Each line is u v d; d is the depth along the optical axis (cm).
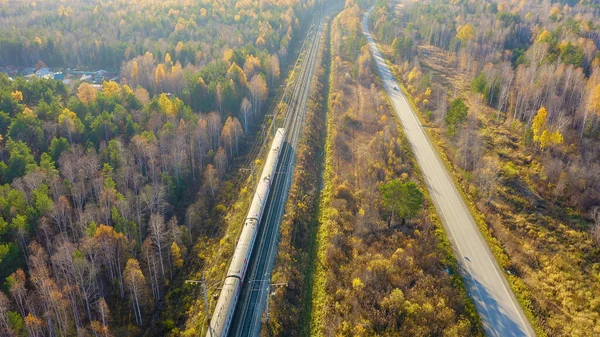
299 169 11450
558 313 7088
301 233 9244
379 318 6812
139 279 7162
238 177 11450
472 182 10369
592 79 12562
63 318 6681
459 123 11819
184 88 14088
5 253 7119
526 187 9925
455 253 8312
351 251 8494
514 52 17188
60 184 8856
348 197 10138
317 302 7569
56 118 10831
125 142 10806
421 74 16875
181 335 6888
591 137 11150
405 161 11394
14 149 9156
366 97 16012
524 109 12700
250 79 15850
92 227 7819
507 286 7581
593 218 8819
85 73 18962
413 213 8588
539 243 8506
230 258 8388
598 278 7669
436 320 6706
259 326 7019
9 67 19125
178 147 10488
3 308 6269
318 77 17975
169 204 9700
